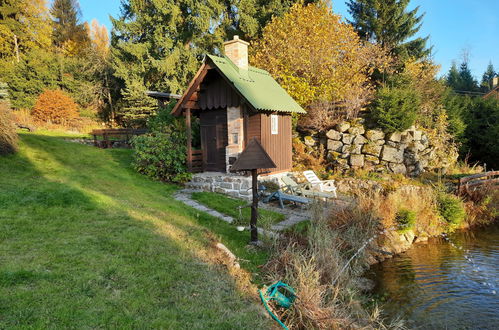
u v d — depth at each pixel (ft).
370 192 36.55
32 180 30.83
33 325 10.41
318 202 32.12
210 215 29.35
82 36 139.03
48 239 17.90
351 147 49.67
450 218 38.27
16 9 107.55
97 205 25.39
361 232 28.78
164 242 19.61
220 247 20.75
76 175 36.86
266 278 18.39
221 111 42.73
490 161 61.72
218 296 14.57
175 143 45.78
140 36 101.60
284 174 45.01
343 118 55.31
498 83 126.00
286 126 45.60
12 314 10.85
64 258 15.64
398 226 33.06
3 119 39.17
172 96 62.95
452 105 64.69
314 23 68.90
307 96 59.41
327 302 17.47
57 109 87.97
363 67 77.87
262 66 72.64
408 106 49.65
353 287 21.26
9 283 12.63
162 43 93.30
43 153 44.98
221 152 43.47
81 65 110.32
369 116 53.52
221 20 101.50
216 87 41.47
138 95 95.14
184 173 42.98
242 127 39.63
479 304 21.33
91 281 13.80
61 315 11.16
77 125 91.30
